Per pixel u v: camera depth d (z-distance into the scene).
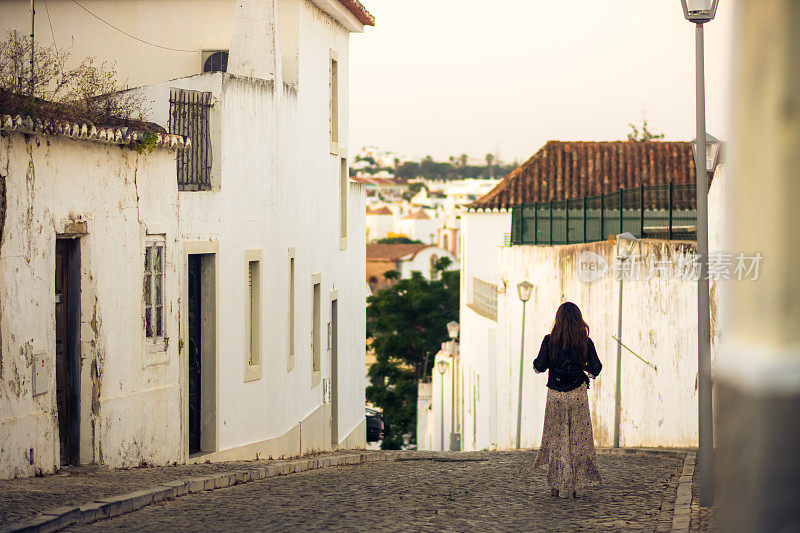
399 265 132.00
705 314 10.95
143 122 15.02
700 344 10.96
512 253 29.47
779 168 3.04
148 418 15.11
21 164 11.66
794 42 3.02
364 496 11.86
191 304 17.25
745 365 3.10
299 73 22.81
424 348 70.00
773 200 3.05
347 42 28.91
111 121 14.21
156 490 11.05
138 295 14.79
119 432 14.20
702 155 11.12
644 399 22.55
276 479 14.71
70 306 13.32
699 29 11.07
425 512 10.29
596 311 24.67
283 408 20.81
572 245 26.17
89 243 13.37
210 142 17.64
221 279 17.75
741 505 3.13
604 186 44.69
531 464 17.41
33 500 9.50
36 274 11.99
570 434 11.51
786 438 3.04
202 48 24.25
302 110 23.05
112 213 13.99
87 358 13.44
